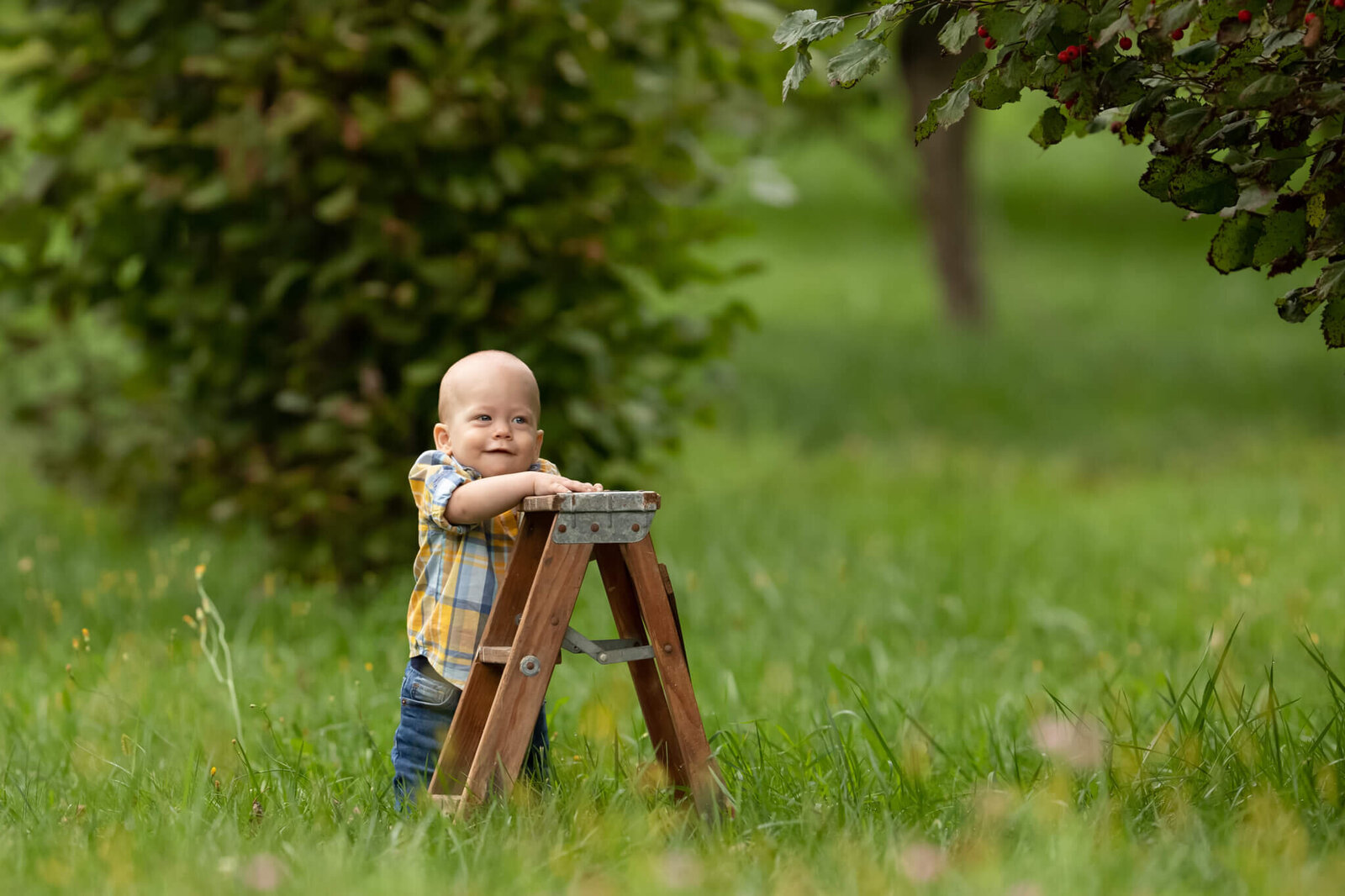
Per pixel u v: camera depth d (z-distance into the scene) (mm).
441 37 11242
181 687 8594
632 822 5617
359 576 11648
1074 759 6523
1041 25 5195
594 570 12555
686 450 22469
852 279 51031
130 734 7629
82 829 5844
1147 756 6531
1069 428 25062
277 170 10859
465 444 6023
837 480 20078
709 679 9375
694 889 4824
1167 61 5340
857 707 8336
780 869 5121
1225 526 15016
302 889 4844
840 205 64562
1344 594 11625
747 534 15445
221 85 11516
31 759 7348
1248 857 5086
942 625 11602
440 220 11352
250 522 12234
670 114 12000
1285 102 5039
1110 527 15680
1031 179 68250
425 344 11469
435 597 6094
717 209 11906
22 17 11883
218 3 11422
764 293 47719
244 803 6203
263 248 11750
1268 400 27109
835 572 13125
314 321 11344
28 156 12805
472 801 5574
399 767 6234
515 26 11008
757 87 12086
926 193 38438
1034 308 45500
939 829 5754
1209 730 6871
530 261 11422
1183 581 12461
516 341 11180
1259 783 6133
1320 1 4973
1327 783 6133
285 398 11375
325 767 7035
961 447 23422
